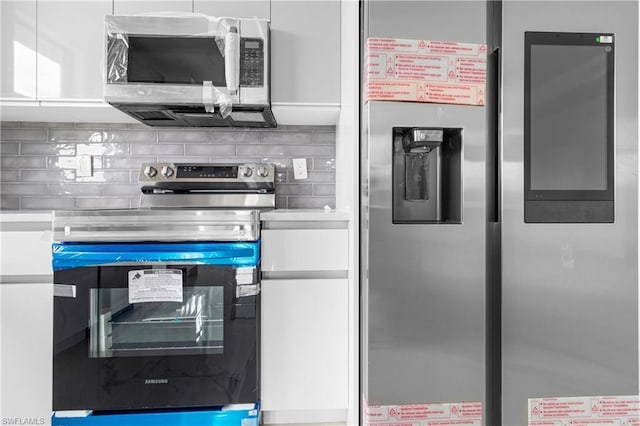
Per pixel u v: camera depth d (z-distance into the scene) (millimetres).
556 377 1368
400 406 1348
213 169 1979
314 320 1528
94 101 1742
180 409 1480
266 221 1524
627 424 1383
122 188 2061
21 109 1806
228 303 1457
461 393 1361
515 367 1360
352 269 1466
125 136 2059
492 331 1395
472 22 1353
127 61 1646
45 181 2037
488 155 1386
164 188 1935
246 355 1469
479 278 1355
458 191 1376
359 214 1435
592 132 1355
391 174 1326
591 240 1358
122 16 1633
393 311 1338
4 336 1479
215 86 1658
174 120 1938
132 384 1447
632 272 1368
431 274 1343
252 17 1751
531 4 1337
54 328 1424
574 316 1363
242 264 1460
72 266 1419
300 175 2094
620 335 1373
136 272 1437
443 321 1350
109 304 1436
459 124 1343
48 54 1722
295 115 1901
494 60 1376
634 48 1360
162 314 1450
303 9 1762
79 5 1727
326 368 1530
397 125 1324
